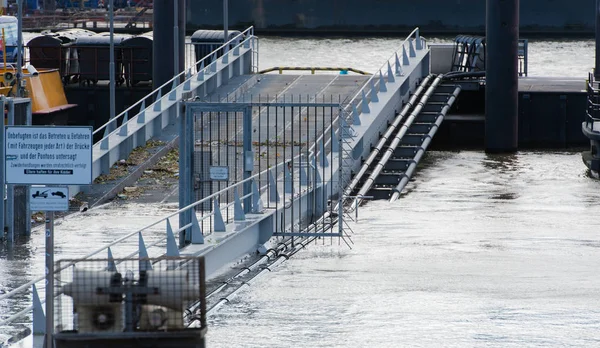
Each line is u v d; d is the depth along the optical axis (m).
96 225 74.38
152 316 33.94
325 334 47.41
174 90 110.19
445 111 113.06
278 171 86.62
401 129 103.38
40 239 70.12
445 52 138.12
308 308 52.03
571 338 46.84
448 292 55.47
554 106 124.50
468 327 48.59
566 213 81.19
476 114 130.50
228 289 55.91
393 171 96.69
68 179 36.25
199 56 146.12
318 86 122.88
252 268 61.31
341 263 63.03
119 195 85.94
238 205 64.56
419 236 71.69
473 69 134.25
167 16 127.88
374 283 57.47
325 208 78.38
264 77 130.00
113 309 34.06
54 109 126.62
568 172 103.69
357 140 91.44
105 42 136.38
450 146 124.19
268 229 66.75
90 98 134.12
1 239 69.31
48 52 138.00
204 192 67.25
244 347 45.12
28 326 48.72
